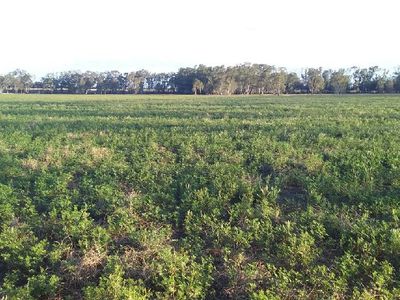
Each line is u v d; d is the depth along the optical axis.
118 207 9.70
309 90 130.75
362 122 23.83
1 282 7.29
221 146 16.38
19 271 7.37
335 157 14.05
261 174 12.68
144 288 6.67
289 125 22.16
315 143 16.83
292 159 14.02
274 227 8.85
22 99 65.56
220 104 47.28
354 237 8.26
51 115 30.94
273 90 130.50
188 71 130.25
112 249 8.06
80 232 8.39
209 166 13.14
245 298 6.68
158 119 26.56
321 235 8.31
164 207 9.93
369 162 13.08
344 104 43.97
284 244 7.88
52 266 7.46
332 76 124.38
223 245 8.19
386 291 6.45
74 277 7.08
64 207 9.82
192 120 25.53
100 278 6.86
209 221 8.98
